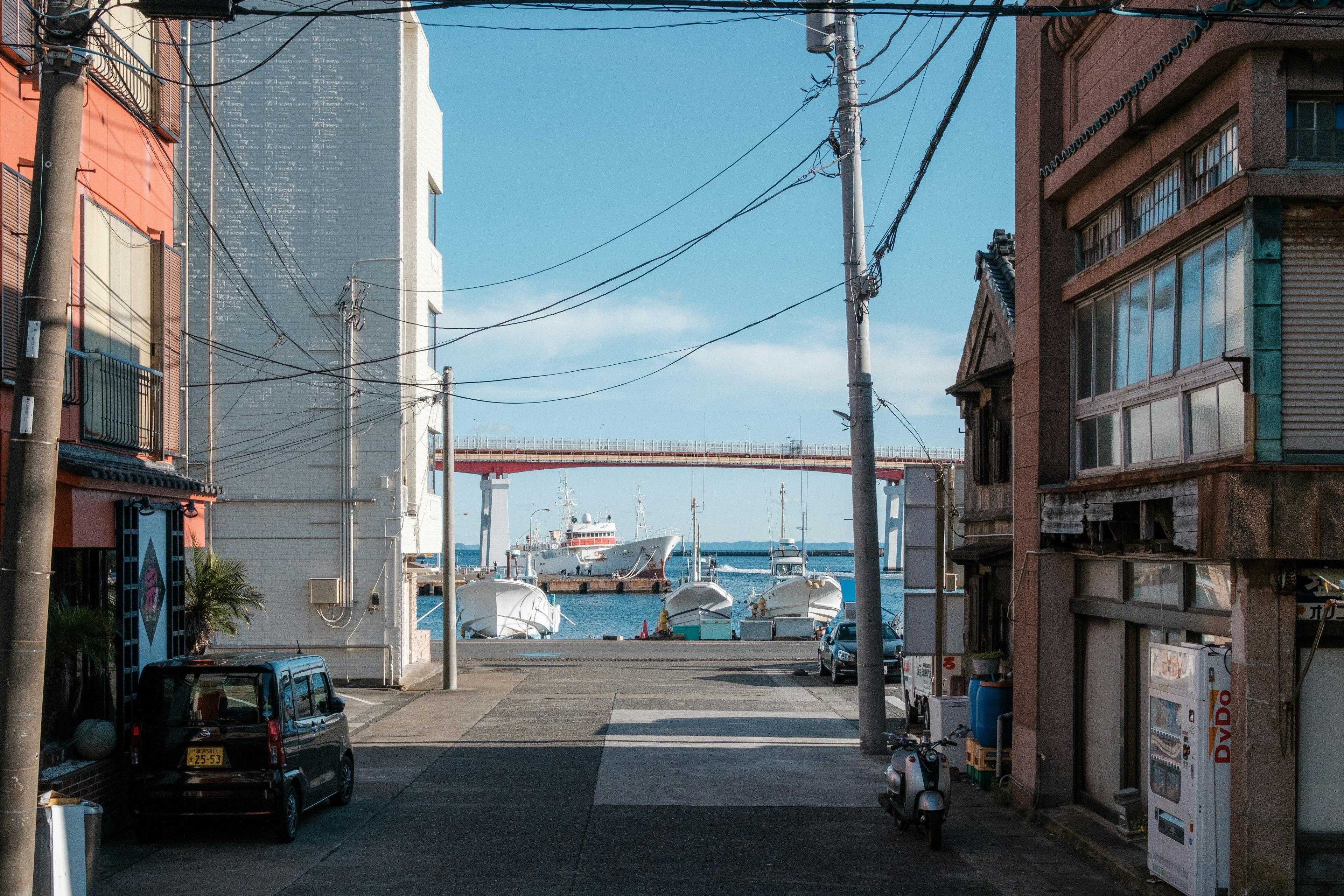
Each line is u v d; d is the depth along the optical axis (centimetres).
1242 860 837
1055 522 1193
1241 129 877
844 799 1361
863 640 1714
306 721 1191
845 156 1752
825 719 2150
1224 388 912
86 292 1204
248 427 2850
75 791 1074
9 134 1045
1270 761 835
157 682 1105
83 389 1175
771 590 6544
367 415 2853
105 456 1241
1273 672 837
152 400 1367
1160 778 930
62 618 1049
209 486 1466
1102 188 1159
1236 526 823
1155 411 1045
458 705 2383
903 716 2192
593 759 1648
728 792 1399
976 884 981
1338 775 852
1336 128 878
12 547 696
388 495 2841
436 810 1285
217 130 2417
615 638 4812
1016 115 1349
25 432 700
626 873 1007
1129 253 1078
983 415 1880
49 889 741
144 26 1360
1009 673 1650
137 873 998
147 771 1087
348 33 2888
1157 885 931
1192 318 973
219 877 984
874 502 1734
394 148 2881
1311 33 846
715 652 3988
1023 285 1320
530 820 1233
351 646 2797
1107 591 1168
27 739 693
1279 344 851
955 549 1834
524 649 4138
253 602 1641
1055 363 1258
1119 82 1111
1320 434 849
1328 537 819
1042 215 1267
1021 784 1283
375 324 2867
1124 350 1125
